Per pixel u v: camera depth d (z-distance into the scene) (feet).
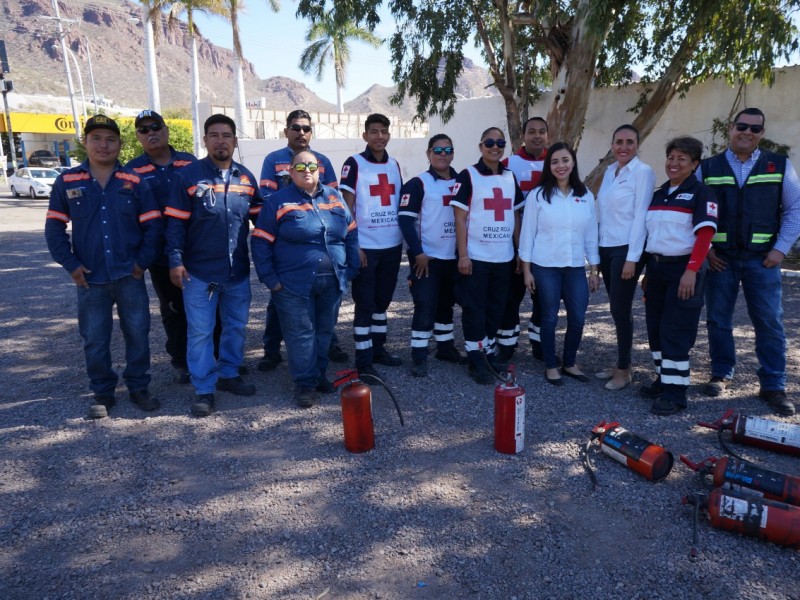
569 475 10.40
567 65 31.09
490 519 9.13
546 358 14.60
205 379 13.12
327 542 8.61
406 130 136.56
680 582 7.76
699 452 11.13
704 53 29.96
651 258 13.04
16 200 82.58
